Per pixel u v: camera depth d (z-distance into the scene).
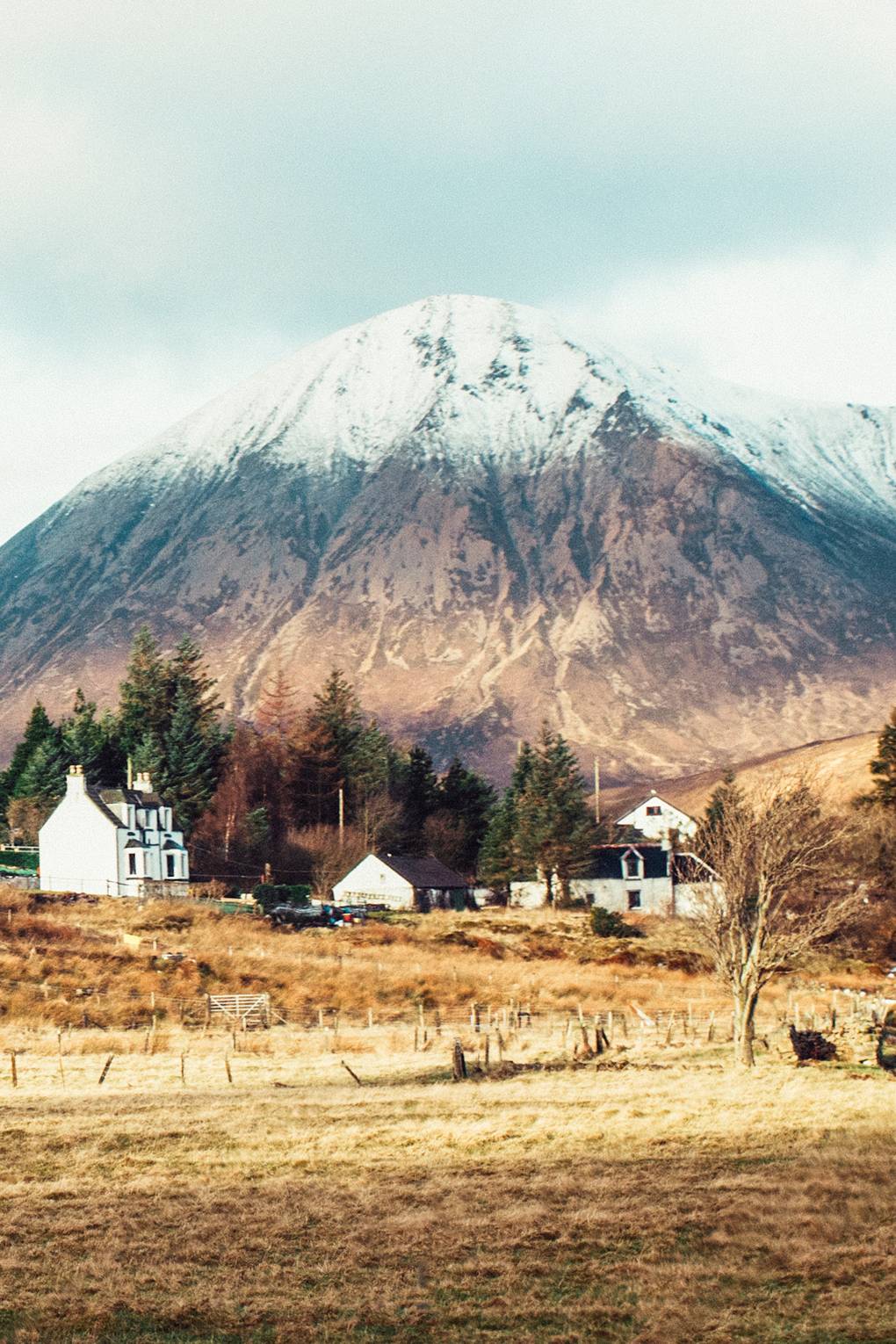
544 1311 47.69
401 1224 57.34
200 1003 131.25
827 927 103.56
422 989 145.12
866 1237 53.31
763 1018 128.50
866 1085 84.62
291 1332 46.38
